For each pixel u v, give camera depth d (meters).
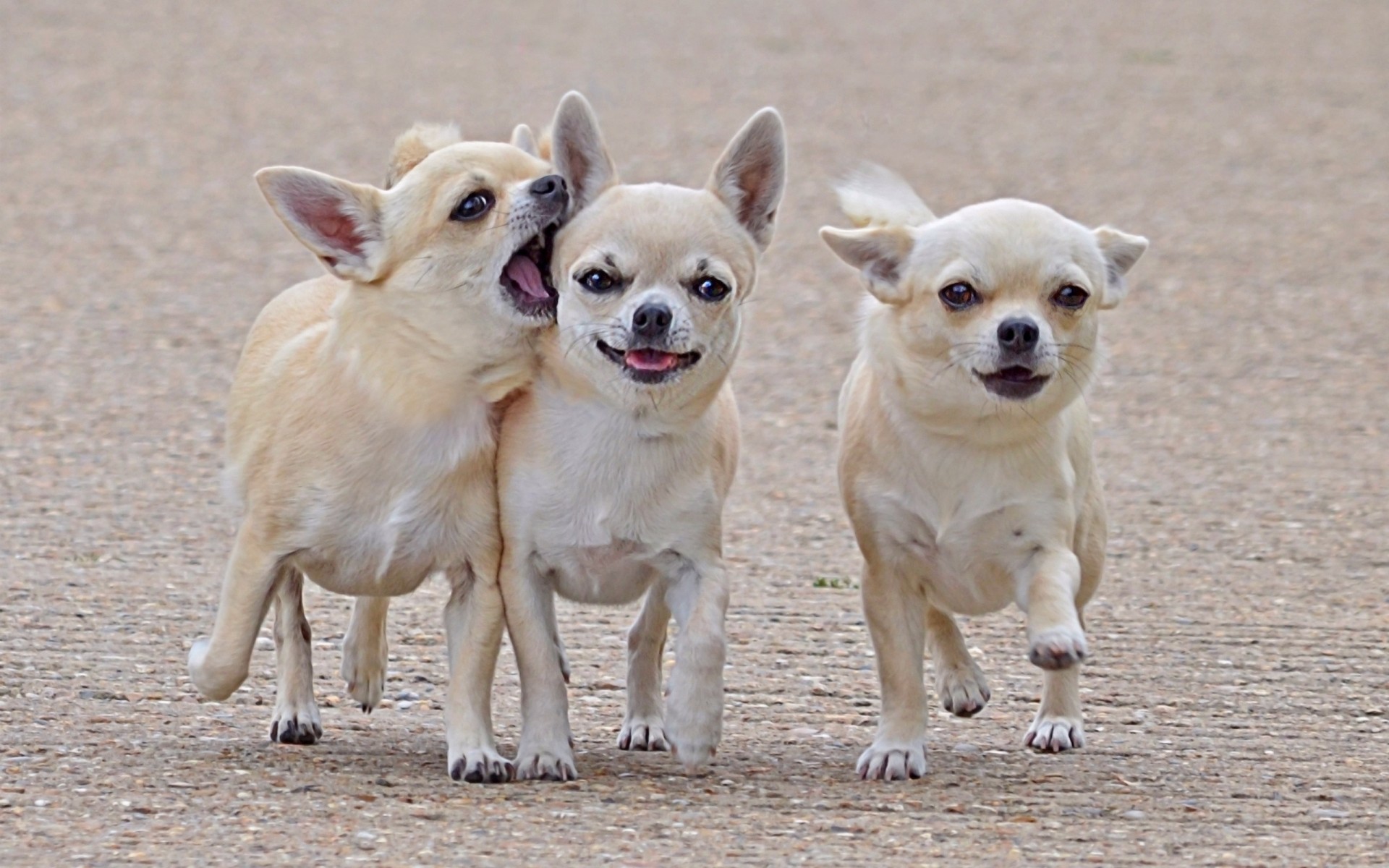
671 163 30.56
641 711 10.52
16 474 16.69
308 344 9.89
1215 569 14.76
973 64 40.97
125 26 41.06
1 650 11.59
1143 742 10.44
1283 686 11.69
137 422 18.77
